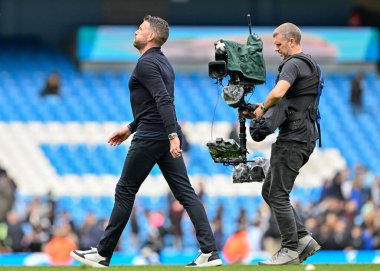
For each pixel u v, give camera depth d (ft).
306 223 177.58
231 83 77.10
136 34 77.66
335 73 268.62
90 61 265.75
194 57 266.77
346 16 283.59
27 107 242.37
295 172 78.43
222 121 239.71
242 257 174.09
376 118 246.06
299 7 284.41
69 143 231.91
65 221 178.19
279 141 78.33
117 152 230.48
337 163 231.50
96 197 218.18
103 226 173.47
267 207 181.06
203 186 203.72
